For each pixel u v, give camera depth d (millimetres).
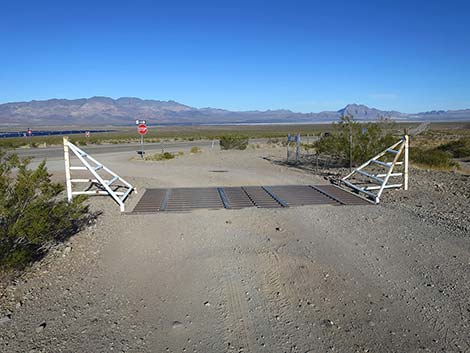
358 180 13430
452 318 4102
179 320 4090
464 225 7520
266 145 38000
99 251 6223
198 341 3711
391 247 6316
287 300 4531
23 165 5848
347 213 8688
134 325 3990
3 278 5043
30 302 4484
